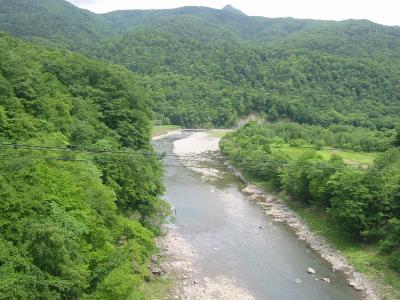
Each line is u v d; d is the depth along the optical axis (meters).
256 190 73.06
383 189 46.12
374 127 142.62
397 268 39.78
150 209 48.34
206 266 43.06
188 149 114.38
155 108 180.75
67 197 30.11
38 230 24.27
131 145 57.69
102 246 31.45
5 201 25.12
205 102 191.38
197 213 60.22
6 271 21.92
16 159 29.39
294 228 54.81
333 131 125.06
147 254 40.66
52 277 24.05
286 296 37.50
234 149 96.81
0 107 38.28
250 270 42.59
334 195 52.25
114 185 41.88
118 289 27.86
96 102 58.31
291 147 97.38
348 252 45.62
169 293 36.38
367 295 37.62
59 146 37.41
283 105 174.50
